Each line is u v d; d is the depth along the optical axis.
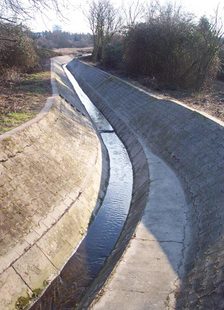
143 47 31.39
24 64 32.69
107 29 52.12
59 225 10.90
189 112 17.27
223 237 8.64
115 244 11.13
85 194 13.27
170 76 29.03
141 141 19.05
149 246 9.77
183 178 13.73
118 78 31.94
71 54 78.19
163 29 29.33
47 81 27.98
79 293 9.01
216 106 20.38
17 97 20.62
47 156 13.00
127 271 8.80
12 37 20.97
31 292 8.71
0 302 7.96
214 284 7.12
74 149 15.48
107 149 19.77
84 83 40.16
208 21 28.92
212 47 28.03
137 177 15.66
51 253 9.94
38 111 16.53
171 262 9.09
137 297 7.95
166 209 11.68
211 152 13.37
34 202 10.70
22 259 9.08
